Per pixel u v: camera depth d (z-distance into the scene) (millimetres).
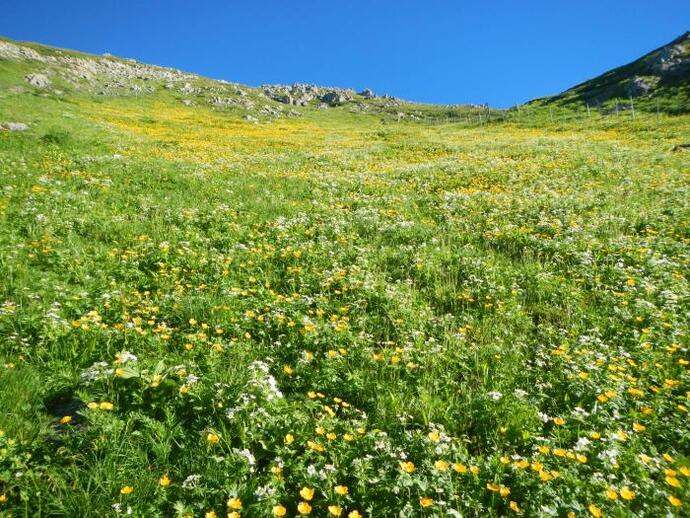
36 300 7938
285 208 15773
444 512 3922
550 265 10492
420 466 4422
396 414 5449
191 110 103625
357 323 7824
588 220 13531
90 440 4605
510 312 8203
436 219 15297
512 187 19969
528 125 68500
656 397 5645
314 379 6000
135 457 4414
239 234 12688
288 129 67000
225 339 7090
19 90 80250
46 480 4121
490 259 10875
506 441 5039
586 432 4957
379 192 19562
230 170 23000
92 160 20547
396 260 11031
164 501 3975
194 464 4391
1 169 16641
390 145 40875
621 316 8008
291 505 4094
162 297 8469
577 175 21641
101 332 6672
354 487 4184
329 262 10812
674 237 12250
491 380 6281
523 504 4020
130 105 91312
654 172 21750
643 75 91750
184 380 5500
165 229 12664
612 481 4281
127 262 10102
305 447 4680
